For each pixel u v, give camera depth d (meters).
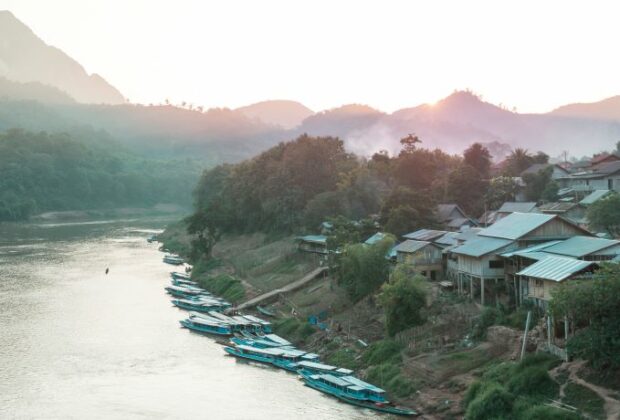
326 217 128.75
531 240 73.62
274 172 158.25
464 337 67.69
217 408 62.72
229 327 89.19
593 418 47.56
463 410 56.00
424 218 111.44
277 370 74.44
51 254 166.38
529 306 64.69
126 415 61.16
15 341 85.25
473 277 74.50
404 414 58.69
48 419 60.22
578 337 52.81
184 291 115.56
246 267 130.00
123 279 132.38
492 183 137.00
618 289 49.72
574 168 150.38
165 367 75.50
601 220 88.00
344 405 62.81
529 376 53.75
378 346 71.56
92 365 75.94
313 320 87.25
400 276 74.56
